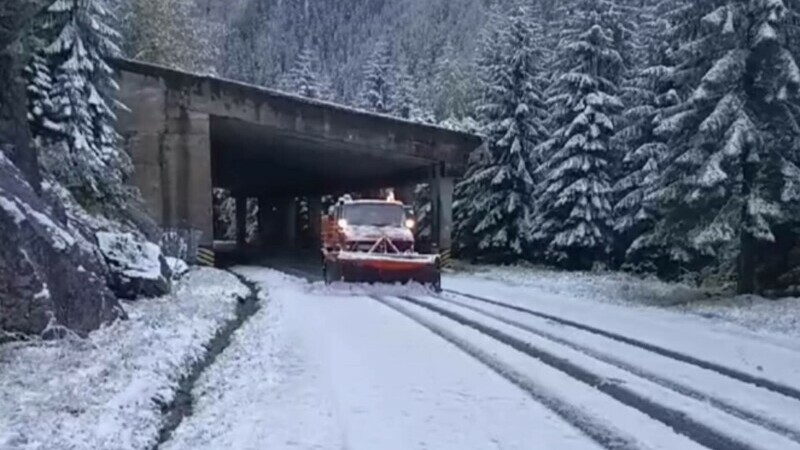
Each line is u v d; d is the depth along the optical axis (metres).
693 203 17.20
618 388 8.30
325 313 14.69
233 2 146.62
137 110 28.11
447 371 9.16
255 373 9.05
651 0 29.89
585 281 24.02
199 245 28.28
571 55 29.80
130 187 25.61
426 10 127.44
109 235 16.34
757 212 16.20
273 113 29.30
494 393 8.05
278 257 40.25
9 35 12.55
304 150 36.34
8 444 5.87
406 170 37.84
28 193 11.43
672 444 6.32
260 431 6.64
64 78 21.84
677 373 9.12
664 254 23.91
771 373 9.15
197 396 8.11
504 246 32.53
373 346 10.88
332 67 132.88
